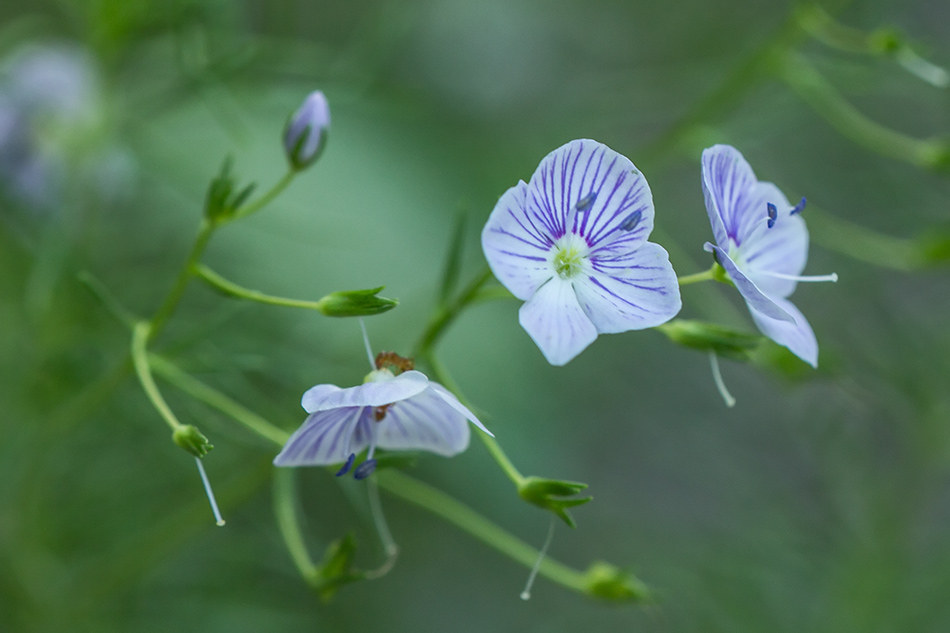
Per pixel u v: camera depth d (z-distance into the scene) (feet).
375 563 0.82
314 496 0.80
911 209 0.79
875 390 0.76
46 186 0.71
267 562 0.73
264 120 0.78
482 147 0.82
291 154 0.59
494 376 0.77
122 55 0.71
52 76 0.71
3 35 0.76
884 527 0.74
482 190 0.81
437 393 0.53
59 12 0.80
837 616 0.74
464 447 0.56
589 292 0.54
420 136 0.81
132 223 0.75
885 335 0.77
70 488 0.72
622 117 0.82
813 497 0.81
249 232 0.74
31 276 0.70
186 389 0.59
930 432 0.73
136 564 0.67
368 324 0.75
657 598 0.62
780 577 0.77
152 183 0.76
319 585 0.58
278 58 0.70
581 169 0.54
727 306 0.70
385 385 0.53
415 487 0.61
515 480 0.56
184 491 0.72
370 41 0.72
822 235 0.73
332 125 0.78
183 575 0.72
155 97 0.72
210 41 0.68
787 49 0.68
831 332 0.79
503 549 0.61
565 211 0.54
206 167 0.74
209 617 0.72
